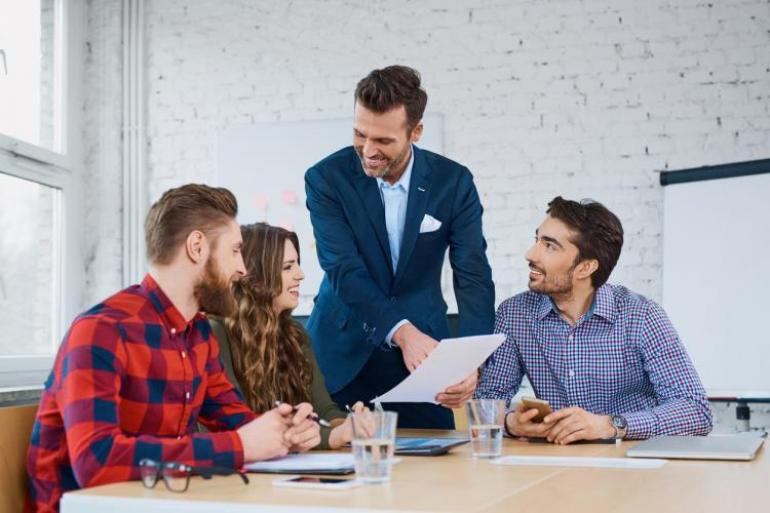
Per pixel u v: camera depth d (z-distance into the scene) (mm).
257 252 2402
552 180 5062
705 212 4742
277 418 1663
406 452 1925
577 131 5055
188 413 1810
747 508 1265
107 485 1450
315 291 5293
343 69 5371
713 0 4934
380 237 2633
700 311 4711
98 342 1637
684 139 4930
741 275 4637
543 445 2146
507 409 2357
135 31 5594
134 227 5539
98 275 5520
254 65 5488
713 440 2025
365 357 2703
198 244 1812
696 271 4738
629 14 5027
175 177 5539
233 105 5500
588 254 2496
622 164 4988
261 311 2361
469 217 2691
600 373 2539
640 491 1404
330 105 5379
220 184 5465
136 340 1716
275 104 5445
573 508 1250
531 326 2621
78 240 5473
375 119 2395
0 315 4734
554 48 5102
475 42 5199
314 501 1282
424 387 2137
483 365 2641
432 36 5258
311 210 2670
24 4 5094
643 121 4980
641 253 4938
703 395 2412
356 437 1479
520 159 5105
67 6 5426
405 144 2465
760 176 4625
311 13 5434
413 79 2432
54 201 5312
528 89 5121
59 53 5402
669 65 4969
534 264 2539
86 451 1536
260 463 1692
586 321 2547
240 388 2330
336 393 2740
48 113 5293
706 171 4750
